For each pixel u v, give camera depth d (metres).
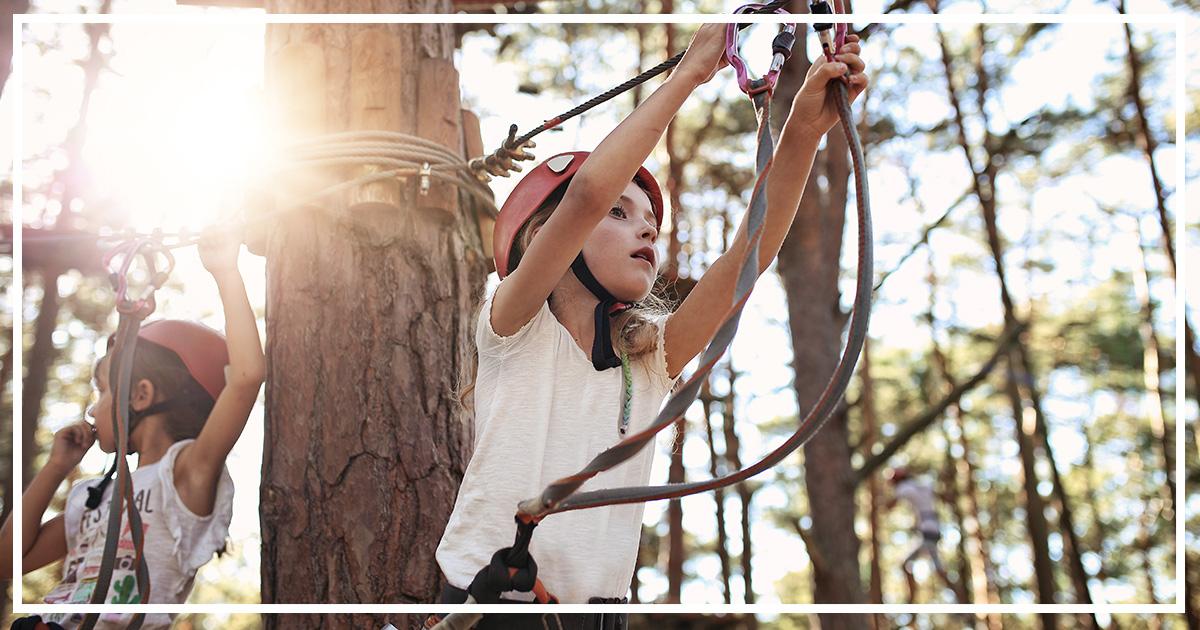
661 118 1.89
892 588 20.47
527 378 1.97
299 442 2.75
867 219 1.55
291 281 2.87
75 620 2.82
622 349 2.02
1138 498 19.75
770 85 1.75
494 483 1.91
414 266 2.90
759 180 1.61
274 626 2.63
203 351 3.18
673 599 13.34
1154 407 16.41
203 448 2.90
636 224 2.10
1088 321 17.38
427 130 3.01
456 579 1.86
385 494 2.71
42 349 10.77
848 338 1.53
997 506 20.39
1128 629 18.44
